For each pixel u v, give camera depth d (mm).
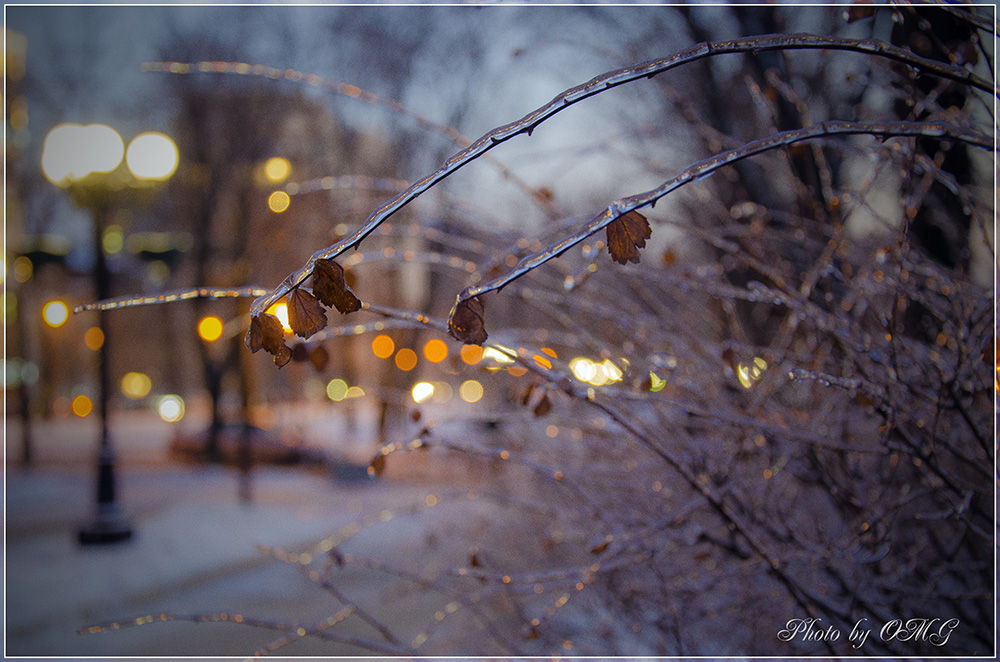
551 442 3598
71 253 17703
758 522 2521
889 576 2631
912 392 2230
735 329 2898
